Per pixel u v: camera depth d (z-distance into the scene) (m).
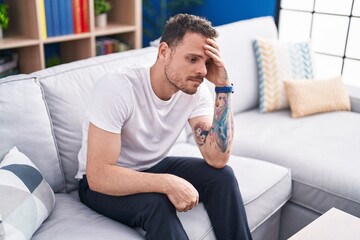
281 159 1.86
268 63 2.38
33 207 1.25
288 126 2.16
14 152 1.38
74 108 1.59
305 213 1.79
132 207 1.31
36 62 2.66
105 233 1.28
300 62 2.43
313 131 2.09
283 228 1.89
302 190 1.78
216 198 1.43
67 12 2.70
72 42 3.03
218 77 1.46
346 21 2.89
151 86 1.39
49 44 3.10
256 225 1.61
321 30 3.04
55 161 1.53
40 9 2.55
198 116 1.55
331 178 1.71
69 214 1.39
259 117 2.32
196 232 1.37
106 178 1.30
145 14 3.72
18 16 2.64
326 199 1.72
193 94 1.42
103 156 1.30
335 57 3.04
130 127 1.39
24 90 1.47
